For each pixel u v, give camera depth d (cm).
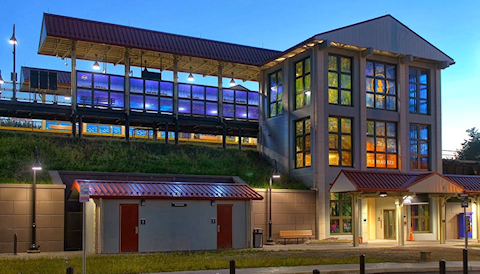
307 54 3781
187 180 3372
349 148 3728
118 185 2622
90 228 2631
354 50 3803
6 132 3375
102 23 3919
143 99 3956
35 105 3597
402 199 3142
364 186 2952
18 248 2561
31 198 2628
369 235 3631
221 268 1811
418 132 4072
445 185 3158
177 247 2645
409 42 3966
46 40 3781
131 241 2541
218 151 4034
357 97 3788
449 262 2072
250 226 2853
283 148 3981
